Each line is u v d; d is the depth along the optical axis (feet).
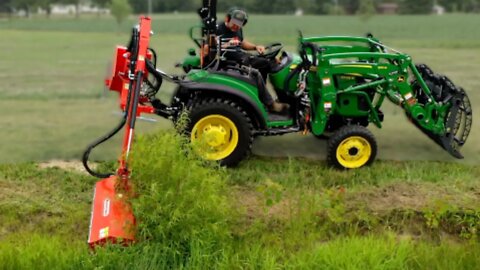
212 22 21.12
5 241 15.55
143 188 14.49
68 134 24.22
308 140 24.27
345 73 20.98
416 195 18.28
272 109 21.72
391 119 27.50
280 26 91.40
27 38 67.41
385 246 15.12
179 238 14.26
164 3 123.13
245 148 20.71
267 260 14.34
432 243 16.39
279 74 21.58
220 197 15.11
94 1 133.28
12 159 21.11
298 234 15.78
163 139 14.83
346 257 14.49
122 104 18.38
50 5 125.08
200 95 20.94
